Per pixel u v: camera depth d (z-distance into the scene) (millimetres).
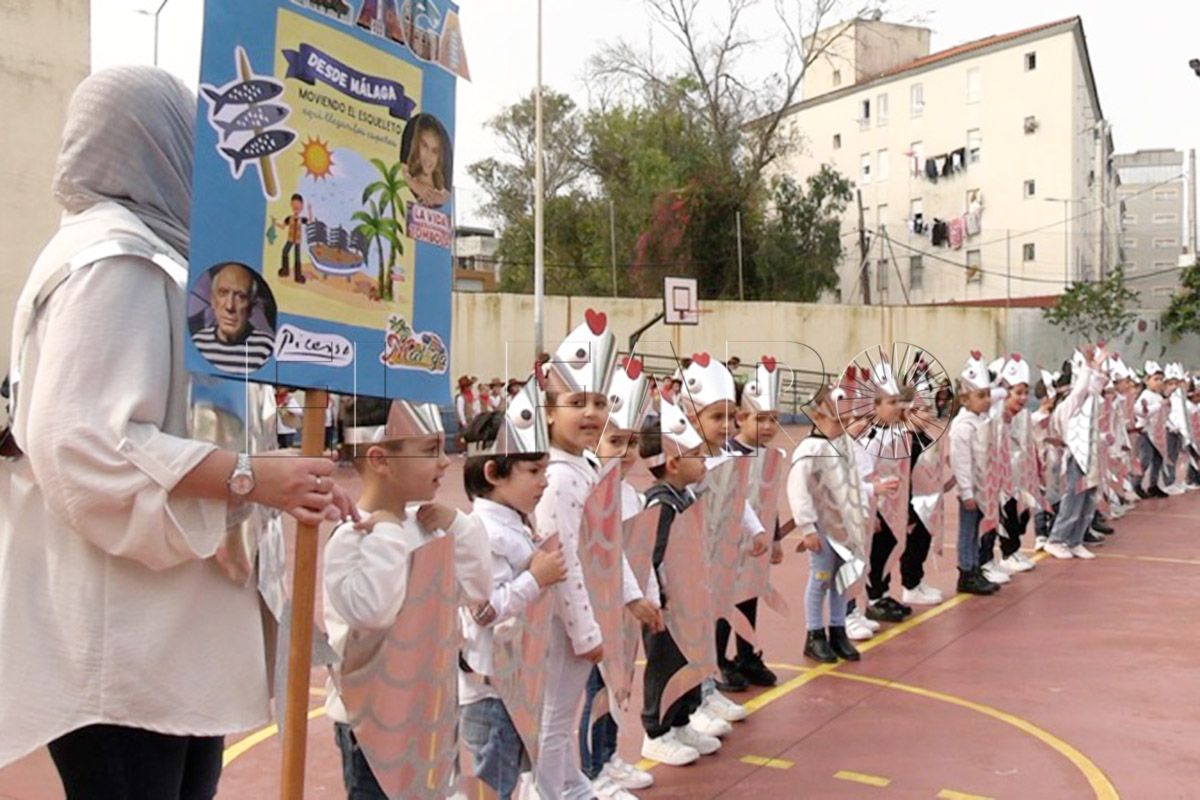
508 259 39438
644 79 37938
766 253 36031
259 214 2160
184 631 2115
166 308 2117
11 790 4090
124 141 2178
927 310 29266
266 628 2357
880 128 48406
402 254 2488
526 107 42531
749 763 4938
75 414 1953
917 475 8289
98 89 2197
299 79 2236
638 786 4594
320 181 2279
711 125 36844
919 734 5355
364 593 2734
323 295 2285
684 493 4938
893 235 47719
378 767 2818
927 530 8312
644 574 4469
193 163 2098
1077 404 10383
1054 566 10055
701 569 4793
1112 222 53906
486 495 3713
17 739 2053
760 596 5598
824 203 38656
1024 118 43531
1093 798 4574
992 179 44531
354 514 2406
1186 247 57219
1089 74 47406
